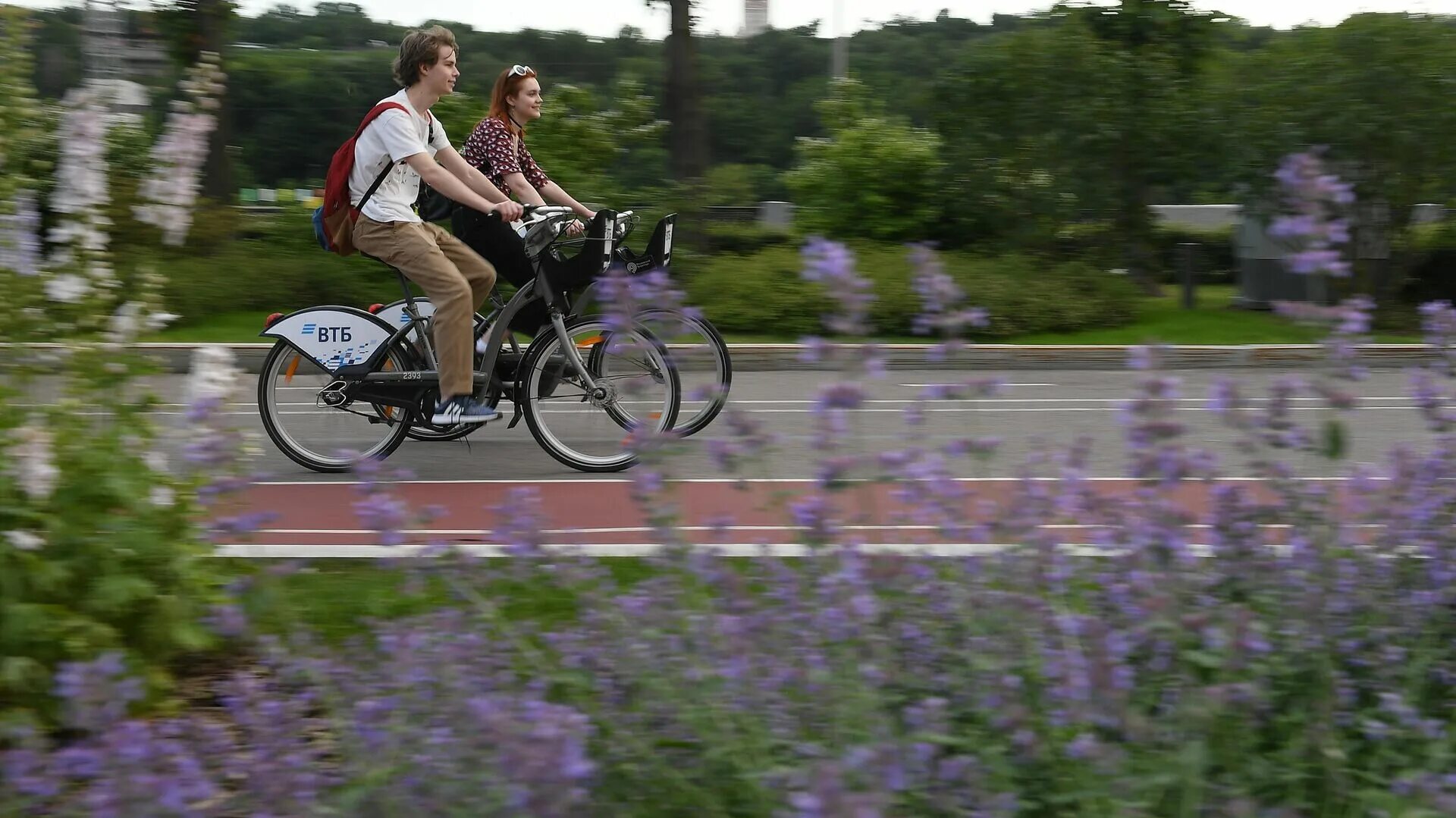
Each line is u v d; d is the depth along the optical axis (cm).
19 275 586
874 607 387
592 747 377
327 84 3931
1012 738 372
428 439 1116
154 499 523
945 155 2544
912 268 419
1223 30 2459
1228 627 382
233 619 443
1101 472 700
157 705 486
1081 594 429
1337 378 418
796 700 376
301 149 3919
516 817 304
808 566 410
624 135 2689
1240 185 2228
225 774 367
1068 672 371
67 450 509
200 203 2384
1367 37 2103
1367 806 356
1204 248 2806
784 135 3978
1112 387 1623
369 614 577
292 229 2448
